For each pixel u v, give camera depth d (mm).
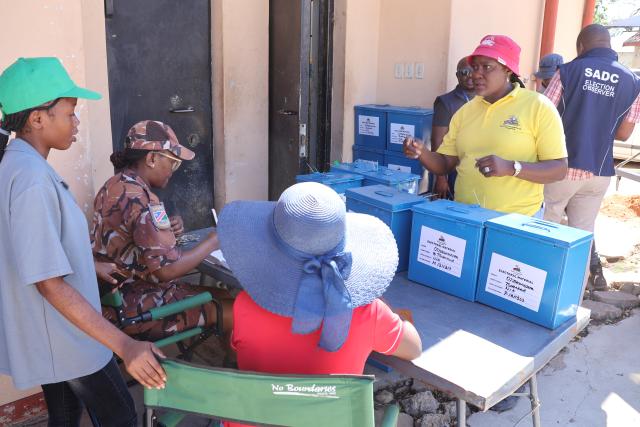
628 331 3523
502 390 1494
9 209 1462
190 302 2156
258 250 1272
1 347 1639
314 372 1312
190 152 2291
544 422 2617
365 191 2465
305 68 4422
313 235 1188
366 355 1364
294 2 3846
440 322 1850
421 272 2176
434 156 2809
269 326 1289
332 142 4750
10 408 2463
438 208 2121
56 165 2441
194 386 1331
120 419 1826
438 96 4152
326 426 1271
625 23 7184
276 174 4312
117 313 2053
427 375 1551
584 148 3406
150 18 3531
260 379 1259
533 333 1783
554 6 5301
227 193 4133
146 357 1348
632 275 4363
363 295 1263
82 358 1638
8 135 1542
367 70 4719
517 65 2473
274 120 4219
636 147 6246
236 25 3875
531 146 2477
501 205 2543
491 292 1960
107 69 3357
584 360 3166
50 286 1435
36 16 2254
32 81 1479
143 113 3633
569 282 1799
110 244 2168
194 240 2770
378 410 2645
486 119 2572
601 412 2699
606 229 5512
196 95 3900
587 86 3332
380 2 4641
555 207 3637
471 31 4480
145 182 2268
